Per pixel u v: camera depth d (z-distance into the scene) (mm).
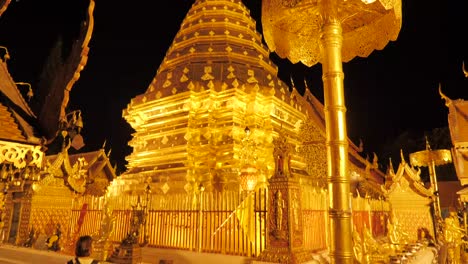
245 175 11742
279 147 8914
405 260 9656
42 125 6809
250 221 9266
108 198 13078
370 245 9773
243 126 15367
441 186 34281
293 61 7805
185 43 18797
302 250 8359
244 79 16406
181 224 10781
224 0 19703
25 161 6551
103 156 30328
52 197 14219
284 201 8391
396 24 6250
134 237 9281
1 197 13875
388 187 23969
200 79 16062
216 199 10250
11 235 13758
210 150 14781
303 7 6551
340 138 4773
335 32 5090
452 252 18859
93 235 11672
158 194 12680
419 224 21469
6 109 6734
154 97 16484
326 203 10359
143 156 16359
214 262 9305
